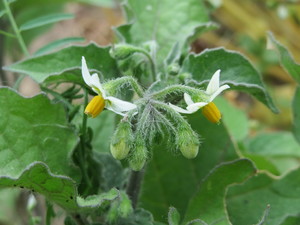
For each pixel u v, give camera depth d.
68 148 0.08
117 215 0.07
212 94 0.07
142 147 0.07
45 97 0.08
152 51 0.08
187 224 0.07
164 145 0.09
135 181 0.08
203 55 0.08
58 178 0.07
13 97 0.07
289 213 0.09
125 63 0.08
